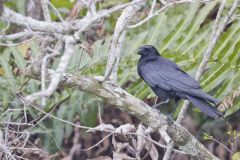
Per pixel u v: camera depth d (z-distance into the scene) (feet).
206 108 36.19
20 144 38.88
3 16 28.22
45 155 42.29
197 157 34.78
